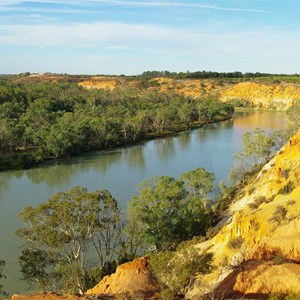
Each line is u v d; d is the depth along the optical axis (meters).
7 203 58.94
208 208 54.50
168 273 23.62
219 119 158.50
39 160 87.69
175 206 44.41
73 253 34.50
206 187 53.94
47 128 105.56
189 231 43.78
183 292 23.77
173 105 160.12
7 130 94.38
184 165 81.81
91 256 41.97
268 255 22.89
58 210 32.97
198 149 99.12
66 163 86.56
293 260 22.08
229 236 31.27
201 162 84.44
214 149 98.75
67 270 33.03
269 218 29.58
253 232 29.50
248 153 72.12
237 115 175.75
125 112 139.75
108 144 105.75
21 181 72.19
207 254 25.44
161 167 80.50
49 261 33.66
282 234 27.31
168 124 138.75
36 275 33.16
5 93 141.62
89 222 33.81
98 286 28.98
